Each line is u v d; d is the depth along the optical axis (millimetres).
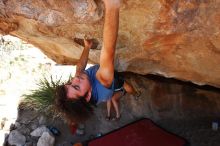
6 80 7598
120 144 5621
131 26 3344
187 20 3047
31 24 3619
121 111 6012
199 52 3398
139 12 3131
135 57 3902
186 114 5652
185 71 3885
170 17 3080
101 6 3082
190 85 5262
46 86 6395
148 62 3988
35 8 3248
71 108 2920
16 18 3496
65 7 3143
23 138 6031
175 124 5719
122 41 3617
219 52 3277
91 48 3795
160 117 5824
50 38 3998
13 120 6371
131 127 5805
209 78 3879
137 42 3574
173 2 2943
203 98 5418
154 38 3414
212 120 5516
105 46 2758
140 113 5926
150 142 5566
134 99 5891
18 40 8758
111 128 5969
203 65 3605
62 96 2914
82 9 3115
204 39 3180
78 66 3217
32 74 7633
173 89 5547
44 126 6113
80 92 2887
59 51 4562
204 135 5465
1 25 3650
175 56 3637
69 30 3609
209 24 2996
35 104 6418
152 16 3137
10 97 6961
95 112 6133
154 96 5691
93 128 6047
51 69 7590
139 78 5344
